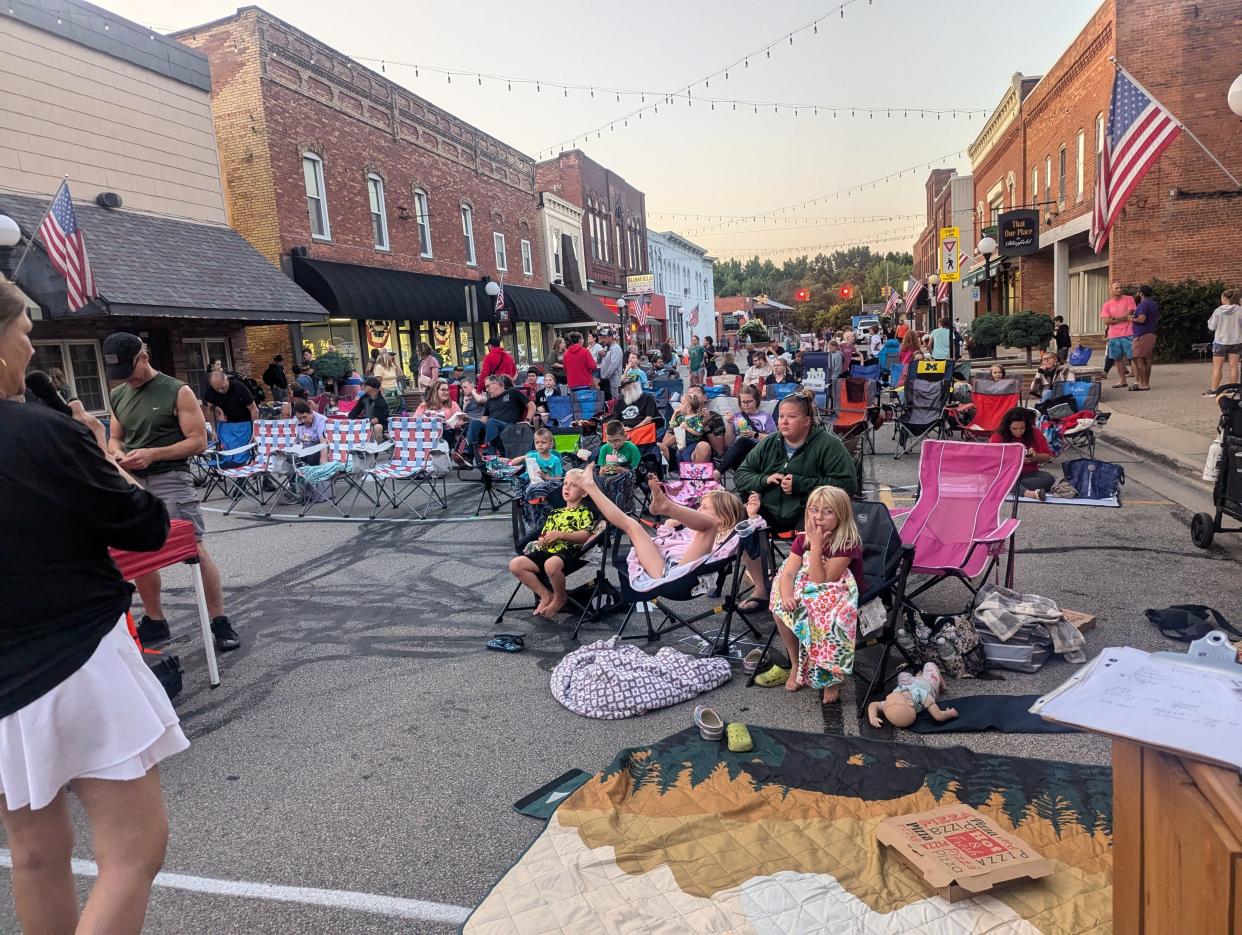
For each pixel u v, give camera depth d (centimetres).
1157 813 163
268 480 1098
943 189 4344
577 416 1342
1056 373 1178
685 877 268
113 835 202
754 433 875
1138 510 751
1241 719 154
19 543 185
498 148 2783
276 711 432
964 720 376
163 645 537
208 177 1564
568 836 293
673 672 429
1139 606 506
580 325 3409
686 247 5731
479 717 412
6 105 1179
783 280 13650
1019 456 554
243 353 1602
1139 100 845
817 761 338
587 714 405
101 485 200
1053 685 411
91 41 1311
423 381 1767
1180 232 1791
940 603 532
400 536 820
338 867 294
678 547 526
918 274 6694
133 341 470
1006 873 254
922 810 301
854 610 393
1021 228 2252
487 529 834
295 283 1678
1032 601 454
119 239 1293
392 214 2152
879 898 254
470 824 317
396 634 539
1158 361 1833
